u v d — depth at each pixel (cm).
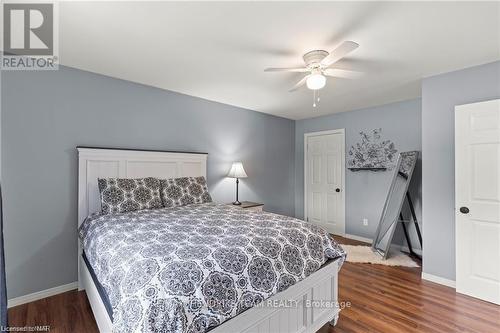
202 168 357
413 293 248
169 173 322
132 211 249
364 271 301
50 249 244
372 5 155
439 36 191
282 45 207
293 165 518
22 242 229
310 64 219
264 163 457
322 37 194
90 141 267
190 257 132
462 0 150
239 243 154
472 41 198
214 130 380
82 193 259
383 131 396
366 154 416
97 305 177
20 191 228
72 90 256
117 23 175
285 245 168
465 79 249
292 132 515
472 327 195
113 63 245
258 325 143
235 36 193
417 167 359
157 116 318
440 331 191
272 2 153
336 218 458
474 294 239
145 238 162
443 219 265
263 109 428
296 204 521
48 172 243
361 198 424
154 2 153
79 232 248
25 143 230
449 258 261
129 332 106
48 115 242
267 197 462
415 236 362
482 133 235
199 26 179
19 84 227
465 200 244
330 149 468
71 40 199
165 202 280
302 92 334
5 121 221
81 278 250
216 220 210
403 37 193
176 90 327
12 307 223
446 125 262
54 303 230
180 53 222
